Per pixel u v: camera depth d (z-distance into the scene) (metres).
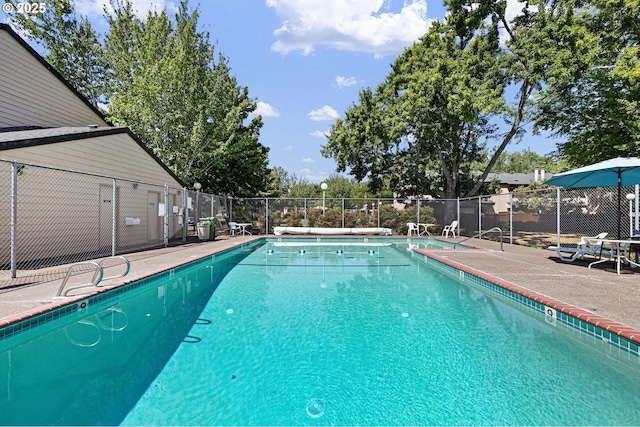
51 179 9.45
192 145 19.59
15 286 5.82
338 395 2.98
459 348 4.00
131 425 2.53
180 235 17.45
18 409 2.72
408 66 21.59
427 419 2.63
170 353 3.84
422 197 26.86
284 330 4.61
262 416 2.66
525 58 17.73
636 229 9.67
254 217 21.05
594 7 16.44
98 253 10.62
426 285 7.48
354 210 20.86
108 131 11.62
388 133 20.58
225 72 23.14
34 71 12.65
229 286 7.34
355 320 5.03
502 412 2.72
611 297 5.11
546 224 20.55
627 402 2.85
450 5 20.31
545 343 4.14
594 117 16.86
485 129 22.33
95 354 3.81
